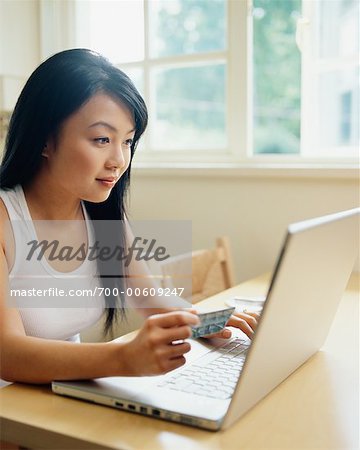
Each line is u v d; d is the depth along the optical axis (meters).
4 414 0.78
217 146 2.35
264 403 0.83
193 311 1.08
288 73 3.29
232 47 2.21
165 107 2.81
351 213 0.89
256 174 2.06
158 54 2.52
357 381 0.92
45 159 1.13
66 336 1.21
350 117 2.17
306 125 2.16
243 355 1.00
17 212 1.13
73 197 1.19
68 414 0.78
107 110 1.01
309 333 0.96
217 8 2.82
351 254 0.97
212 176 2.16
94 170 1.03
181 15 2.62
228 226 2.16
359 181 1.90
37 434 0.75
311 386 0.90
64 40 2.59
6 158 1.14
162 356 0.80
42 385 0.88
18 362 0.87
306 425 0.76
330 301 0.98
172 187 2.27
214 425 0.73
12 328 0.92
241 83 2.21
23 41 2.56
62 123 1.02
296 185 2.01
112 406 0.80
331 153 2.13
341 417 0.78
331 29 2.16
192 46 2.71
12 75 2.48
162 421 0.76
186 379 0.87
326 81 2.18
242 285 1.73
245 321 1.13
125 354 0.82
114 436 0.71
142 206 2.34
